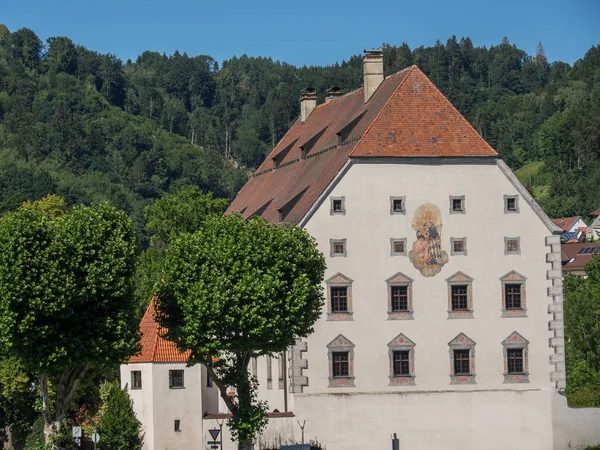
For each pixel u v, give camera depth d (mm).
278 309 92312
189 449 113688
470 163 106250
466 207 105938
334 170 106438
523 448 104438
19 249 85625
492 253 105938
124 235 92500
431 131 106938
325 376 103125
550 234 106625
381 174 105188
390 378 103875
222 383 94500
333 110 129875
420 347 104438
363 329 103938
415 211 105312
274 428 102125
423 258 105125
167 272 94562
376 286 104438
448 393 104062
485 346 105125
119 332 88625
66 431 98812
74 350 86812
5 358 96500
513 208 106562
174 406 113688
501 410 104500
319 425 102438
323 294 102875
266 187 137000
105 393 113875
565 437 104688
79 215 90875
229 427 95875
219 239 94875
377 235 104812
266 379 114375
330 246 104375
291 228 99438
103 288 88375
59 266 86562
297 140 136750
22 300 85062
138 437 113125
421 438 103562
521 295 105938
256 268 92875
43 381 89125
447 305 105125
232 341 92500
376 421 103250
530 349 105500
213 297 90875
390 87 112000
